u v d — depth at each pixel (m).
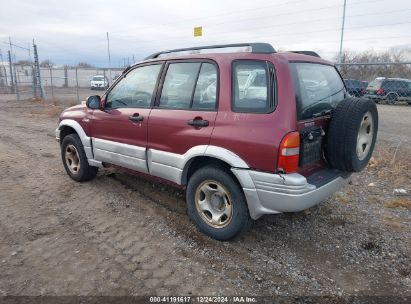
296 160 3.04
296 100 3.06
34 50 21.88
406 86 18.62
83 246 3.54
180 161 3.72
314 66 3.66
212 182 3.54
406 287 2.98
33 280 2.99
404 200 4.70
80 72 44.53
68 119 5.23
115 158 4.56
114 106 4.58
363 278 3.09
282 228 3.94
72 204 4.59
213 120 3.41
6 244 3.56
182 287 2.93
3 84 34.00
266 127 3.08
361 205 4.59
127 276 3.06
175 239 3.69
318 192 3.19
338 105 3.42
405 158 6.53
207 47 3.78
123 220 4.13
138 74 4.34
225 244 3.60
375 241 3.70
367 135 3.61
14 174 5.85
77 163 5.37
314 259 3.37
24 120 13.10
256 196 3.20
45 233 3.81
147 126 4.02
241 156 3.21
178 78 3.86
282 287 2.96
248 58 3.32
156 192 4.96
